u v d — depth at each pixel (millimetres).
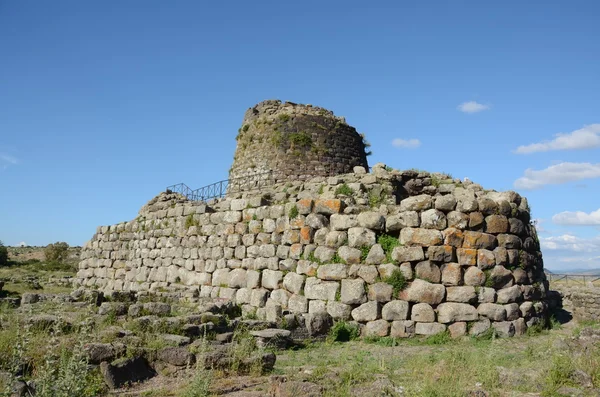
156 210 25172
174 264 21078
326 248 14742
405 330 13188
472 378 8180
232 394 7449
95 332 9461
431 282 13516
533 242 15398
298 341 12273
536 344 12219
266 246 16656
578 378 7805
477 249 13859
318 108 28578
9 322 9562
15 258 54469
